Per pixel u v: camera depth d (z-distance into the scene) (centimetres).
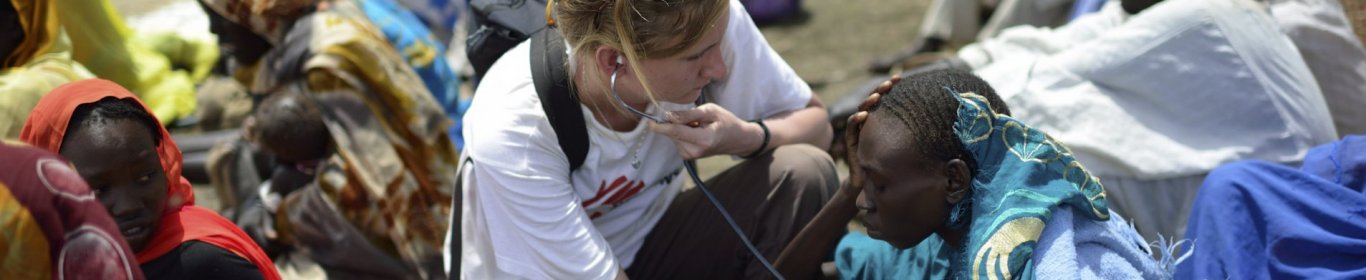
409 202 324
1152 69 267
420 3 506
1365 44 306
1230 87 262
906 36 557
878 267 222
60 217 126
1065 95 277
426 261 328
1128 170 267
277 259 347
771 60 223
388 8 397
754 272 230
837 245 246
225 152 366
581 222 206
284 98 327
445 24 514
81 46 461
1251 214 218
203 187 418
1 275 124
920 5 607
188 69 518
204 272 180
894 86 175
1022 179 163
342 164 324
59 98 171
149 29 553
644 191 229
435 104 326
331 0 329
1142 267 169
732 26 211
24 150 124
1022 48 329
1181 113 268
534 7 226
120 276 132
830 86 493
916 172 168
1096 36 310
